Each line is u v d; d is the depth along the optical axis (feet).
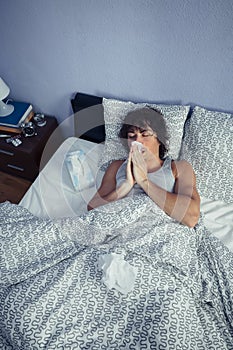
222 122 4.01
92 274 3.39
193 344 2.96
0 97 5.02
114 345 2.94
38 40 4.53
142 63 4.11
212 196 4.32
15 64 5.17
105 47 4.15
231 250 3.76
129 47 3.98
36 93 5.62
